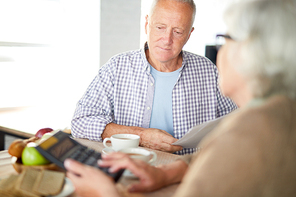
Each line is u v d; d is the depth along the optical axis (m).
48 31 5.68
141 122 1.63
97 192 0.68
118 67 1.64
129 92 1.64
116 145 1.13
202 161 0.56
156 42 1.50
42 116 5.22
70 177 0.72
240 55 0.60
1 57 5.23
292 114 0.56
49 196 0.75
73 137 1.50
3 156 1.09
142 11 5.32
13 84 5.50
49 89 5.91
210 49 3.26
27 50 5.57
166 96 1.64
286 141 0.54
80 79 5.54
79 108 1.57
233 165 0.52
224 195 0.52
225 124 0.59
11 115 5.15
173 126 1.64
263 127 0.54
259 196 0.53
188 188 0.54
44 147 0.82
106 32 5.08
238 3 0.62
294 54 0.55
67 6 5.54
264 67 0.57
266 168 0.52
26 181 0.76
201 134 1.11
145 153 1.00
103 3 4.98
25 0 5.38
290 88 0.57
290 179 0.54
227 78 0.64
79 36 5.43
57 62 5.79
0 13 5.12
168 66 1.64
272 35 0.56
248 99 0.63
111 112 1.63
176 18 1.44
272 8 0.57
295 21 0.55
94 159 0.85
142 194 0.81
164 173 0.87
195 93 1.69
